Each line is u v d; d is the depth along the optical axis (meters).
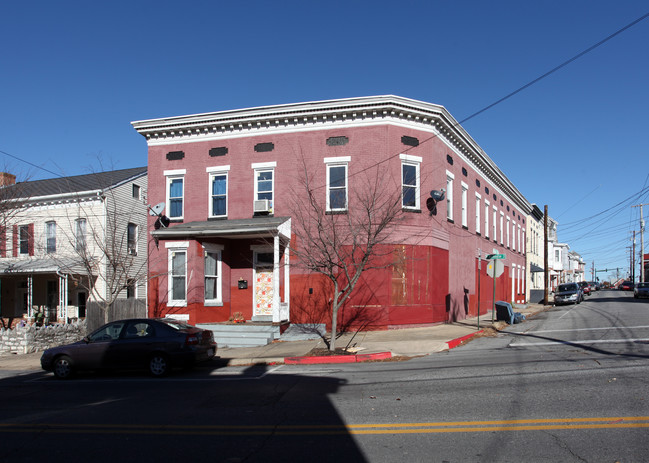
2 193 21.55
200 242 17.41
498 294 29.42
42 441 6.11
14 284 26.08
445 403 7.33
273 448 5.55
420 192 18.22
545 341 14.16
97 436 6.27
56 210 24.11
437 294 18.78
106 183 24.48
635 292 40.38
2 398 9.38
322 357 12.63
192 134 19.66
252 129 18.95
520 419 6.32
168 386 10.07
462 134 21.03
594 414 6.40
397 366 11.30
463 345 14.52
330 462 5.05
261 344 15.57
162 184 19.77
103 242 22.00
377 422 6.46
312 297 17.64
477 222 24.98
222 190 19.31
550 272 56.53
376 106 17.67
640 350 11.44
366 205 15.64
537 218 46.22
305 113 18.12
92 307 19.39
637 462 4.78
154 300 18.27
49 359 11.91
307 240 16.53
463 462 4.93
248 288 18.50
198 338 11.82
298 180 18.20
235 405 7.82
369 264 17.00
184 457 5.36
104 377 11.95
